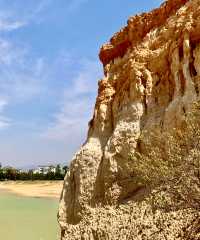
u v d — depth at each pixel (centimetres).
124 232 1748
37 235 4000
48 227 4512
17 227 4559
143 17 2606
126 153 2156
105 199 2170
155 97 2198
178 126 1919
